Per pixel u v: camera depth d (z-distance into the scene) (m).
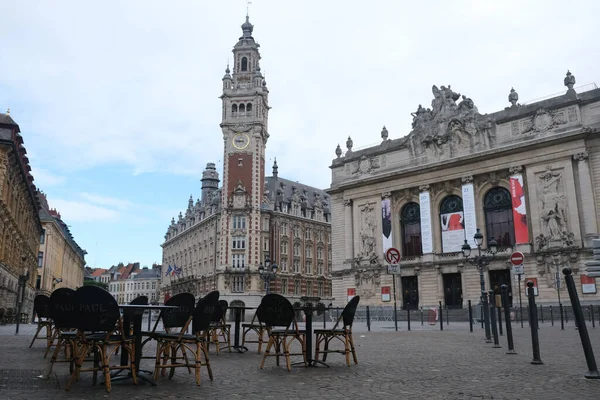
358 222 61.81
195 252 99.75
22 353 13.55
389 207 58.81
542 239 46.78
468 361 12.02
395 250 27.52
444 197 55.62
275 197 90.12
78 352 8.96
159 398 7.40
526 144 48.53
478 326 33.38
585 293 43.38
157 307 9.23
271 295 10.76
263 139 84.81
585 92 47.41
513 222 50.19
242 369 10.77
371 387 8.37
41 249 76.25
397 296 56.22
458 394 7.68
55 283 84.38
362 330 28.70
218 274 79.25
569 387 8.21
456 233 53.44
